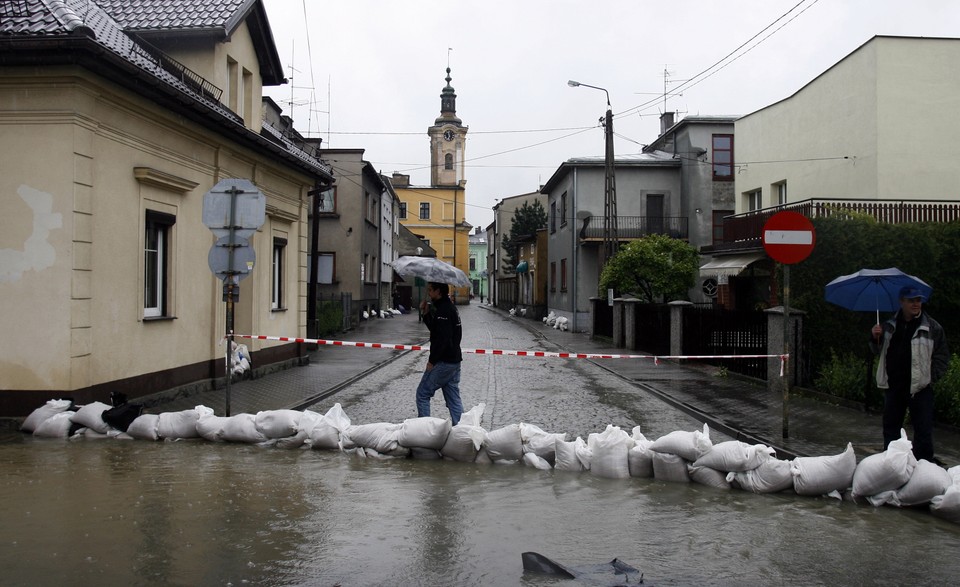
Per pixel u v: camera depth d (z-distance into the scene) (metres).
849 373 12.10
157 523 5.44
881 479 6.25
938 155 19.95
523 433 7.87
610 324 27.77
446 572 4.57
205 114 11.52
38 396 8.95
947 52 20.00
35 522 5.40
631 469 7.29
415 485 6.81
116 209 9.90
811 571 4.71
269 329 16.34
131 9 14.41
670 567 4.75
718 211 35.66
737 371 16.16
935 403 9.81
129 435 8.69
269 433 8.42
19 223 8.96
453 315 9.05
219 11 14.25
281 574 4.48
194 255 12.42
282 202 16.98
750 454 6.80
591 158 36.56
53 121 8.92
